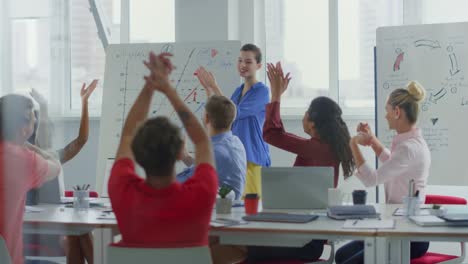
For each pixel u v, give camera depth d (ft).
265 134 12.98
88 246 12.27
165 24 21.26
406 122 12.23
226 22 19.42
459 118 16.84
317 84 19.88
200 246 7.58
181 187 7.76
